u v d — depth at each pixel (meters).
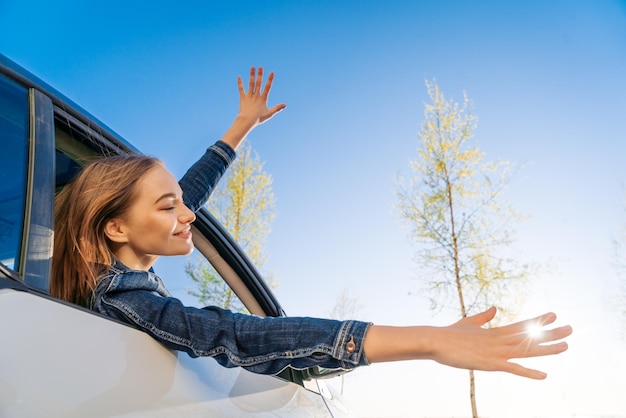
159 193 1.21
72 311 0.90
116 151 1.41
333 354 0.98
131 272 1.10
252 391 1.22
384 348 0.96
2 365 0.71
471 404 12.95
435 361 0.93
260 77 1.87
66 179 1.34
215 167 1.72
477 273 12.12
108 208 1.16
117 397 0.84
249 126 1.82
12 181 0.97
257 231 12.29
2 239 0.90
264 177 12.55
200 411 0.98
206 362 1.14
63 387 0.76
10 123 1.03
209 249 1.77
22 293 0.86
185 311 1.05
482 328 0.91
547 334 0.85
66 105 1.27
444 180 12.80
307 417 1.38
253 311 1.95
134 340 0.97
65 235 1.16
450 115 13.13
